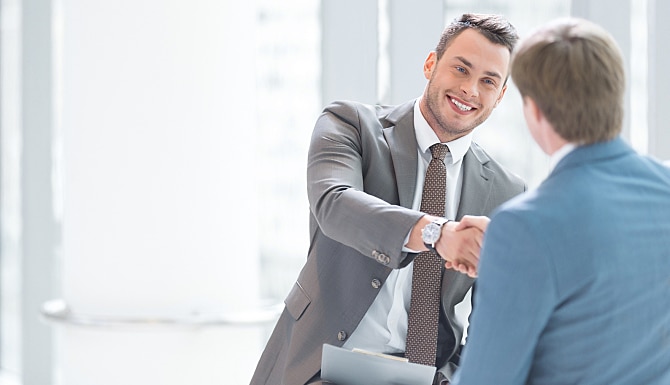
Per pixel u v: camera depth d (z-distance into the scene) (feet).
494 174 9.37
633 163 6.23
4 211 22.59
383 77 14.90
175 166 13.88
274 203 16.57
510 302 5.82
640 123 13.99
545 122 6.16
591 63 5.97
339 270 9.10
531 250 5.75
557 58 6.00
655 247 6.01
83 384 14.16
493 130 15.08
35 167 21.09
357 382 7.82
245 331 14.39
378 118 9.40
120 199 13.96
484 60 8.63
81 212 14.21
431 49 14.56
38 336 21.22
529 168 15.07
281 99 16.39
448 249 7.50
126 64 13.83
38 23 20.80
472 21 8.81
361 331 9.09
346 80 15.08
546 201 5.90
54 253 21.12
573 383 5.91
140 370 13.94
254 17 14.49
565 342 5.88
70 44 14.37
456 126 8.82
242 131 14.32
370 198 8.18
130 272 13.99
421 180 9.14
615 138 6.26
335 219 8.25
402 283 9.04
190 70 13.84
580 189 5.94
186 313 13.99
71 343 14.32
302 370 9.00
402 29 14.62
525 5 14.89
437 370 8.97
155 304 13.98
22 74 21.07
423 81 14.56
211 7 13.89
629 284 5.87
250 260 14.56
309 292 9.19
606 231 5.83
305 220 16.29
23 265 21.33
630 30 13.97
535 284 5.74
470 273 7.50
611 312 5.84
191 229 13.97
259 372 9.59
